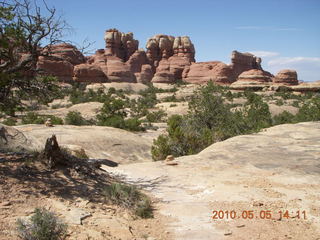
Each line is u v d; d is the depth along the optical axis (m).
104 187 7.13
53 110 55.19
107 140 20.67
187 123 23.91
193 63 161.75
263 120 28.66
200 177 8.81
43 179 6.68
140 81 157.00
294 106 65.31
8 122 30.80
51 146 7.55
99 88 100.12
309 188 7.38
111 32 168.38
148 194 7.48
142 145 22.23
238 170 9.44
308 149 11.98
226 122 23.75
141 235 5.00
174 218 5.91
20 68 7.50
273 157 10.94
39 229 4.30
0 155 7.87
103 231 4.92
